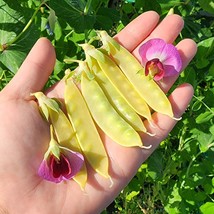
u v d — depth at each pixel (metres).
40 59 0.17
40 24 0.20
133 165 0.17
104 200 0.17
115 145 0.17
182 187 0.23
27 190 0.17
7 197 0.17
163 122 0.17
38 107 0.17
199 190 0.24
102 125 0.17
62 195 0.17
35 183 0.17
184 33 0.21
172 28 0.18
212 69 0.20
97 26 0.20
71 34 0.20
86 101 0.18
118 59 0.18
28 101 0.17
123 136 0.17
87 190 0.17
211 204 0.22
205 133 0.21
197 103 0.20
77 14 0.19
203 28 0.21
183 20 0.19
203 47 0.20
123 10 0.22
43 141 0.17
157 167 0.23
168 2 0.20
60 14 0.19
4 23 0.18
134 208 0.26
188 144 0.23
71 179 0.17
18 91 0.17
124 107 0.18
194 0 0.22
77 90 0.18
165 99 0.17
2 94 0.17
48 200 0.17
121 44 0.19
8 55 0.18
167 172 0.23
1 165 0.17
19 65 0.19
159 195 0.25
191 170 0.22
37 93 0.17
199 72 0.21
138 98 0.18
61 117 0.17
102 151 0.17
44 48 0.17
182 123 0.22
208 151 0.22
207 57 0.20
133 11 0.23
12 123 0.17
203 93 0.22
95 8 0.20
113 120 0.17
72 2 0.19
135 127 0.17
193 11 0.23
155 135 0.17
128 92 0.18
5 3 0.18
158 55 0.18
